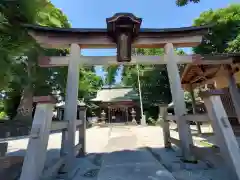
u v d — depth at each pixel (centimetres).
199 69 702
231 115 703
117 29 401
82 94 1897
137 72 1942
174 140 412
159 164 314
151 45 456
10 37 461
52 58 421
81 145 408
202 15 1261
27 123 1230
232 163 196
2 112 1644
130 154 411
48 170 207
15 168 250
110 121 2416
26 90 1334
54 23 694
